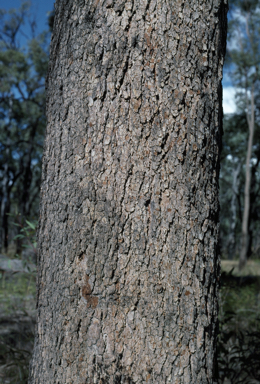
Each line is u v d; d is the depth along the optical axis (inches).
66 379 52.4
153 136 52.7
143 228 52.2
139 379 51.4
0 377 84.0
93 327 52.1
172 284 52.0
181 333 51.8
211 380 52.7
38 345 54.9
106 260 52.3
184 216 52.6
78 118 53.8
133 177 52.6
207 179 54.1
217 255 55.2
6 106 696.4
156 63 52.9
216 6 55.2
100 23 53.5
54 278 53.9
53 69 56.5
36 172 787.4
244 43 514.0
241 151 647.8
